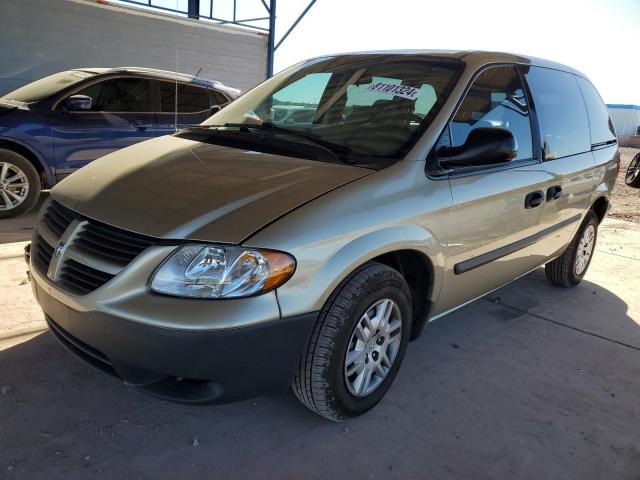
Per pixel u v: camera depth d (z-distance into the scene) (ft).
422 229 8.36
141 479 6.92
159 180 7.99
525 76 11.53
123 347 6.72
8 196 18.22
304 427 8.23
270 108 10.93
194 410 8.41
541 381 10.18
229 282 6.57
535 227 11.55
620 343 12.14
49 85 20.17
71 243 7.47
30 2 28.04
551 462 7.93
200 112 22.44
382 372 8.63
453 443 8.15
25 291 11.98
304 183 7.67
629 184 28.32
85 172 9.04
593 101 14.78
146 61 32.45
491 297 14.40
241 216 6.97
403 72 10.25
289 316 6.88
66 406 8.20
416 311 9.40
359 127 9.41
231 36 35.50
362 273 7.71
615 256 19.51
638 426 9.02
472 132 8.77
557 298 14.71
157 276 6.63
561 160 12.32
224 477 7.08
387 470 7.47
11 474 6.77
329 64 11.49
